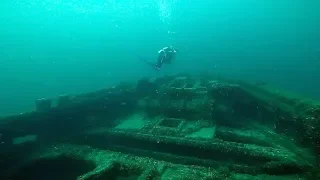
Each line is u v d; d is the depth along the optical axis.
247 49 19.38
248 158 4.49
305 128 4.90
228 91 6.06
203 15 40.12
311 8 35.81
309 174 4.00
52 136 6.25
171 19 40.03
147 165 4.64
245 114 6.34
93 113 6.93
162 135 5.34
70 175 5.39
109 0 49.28
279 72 12.51
